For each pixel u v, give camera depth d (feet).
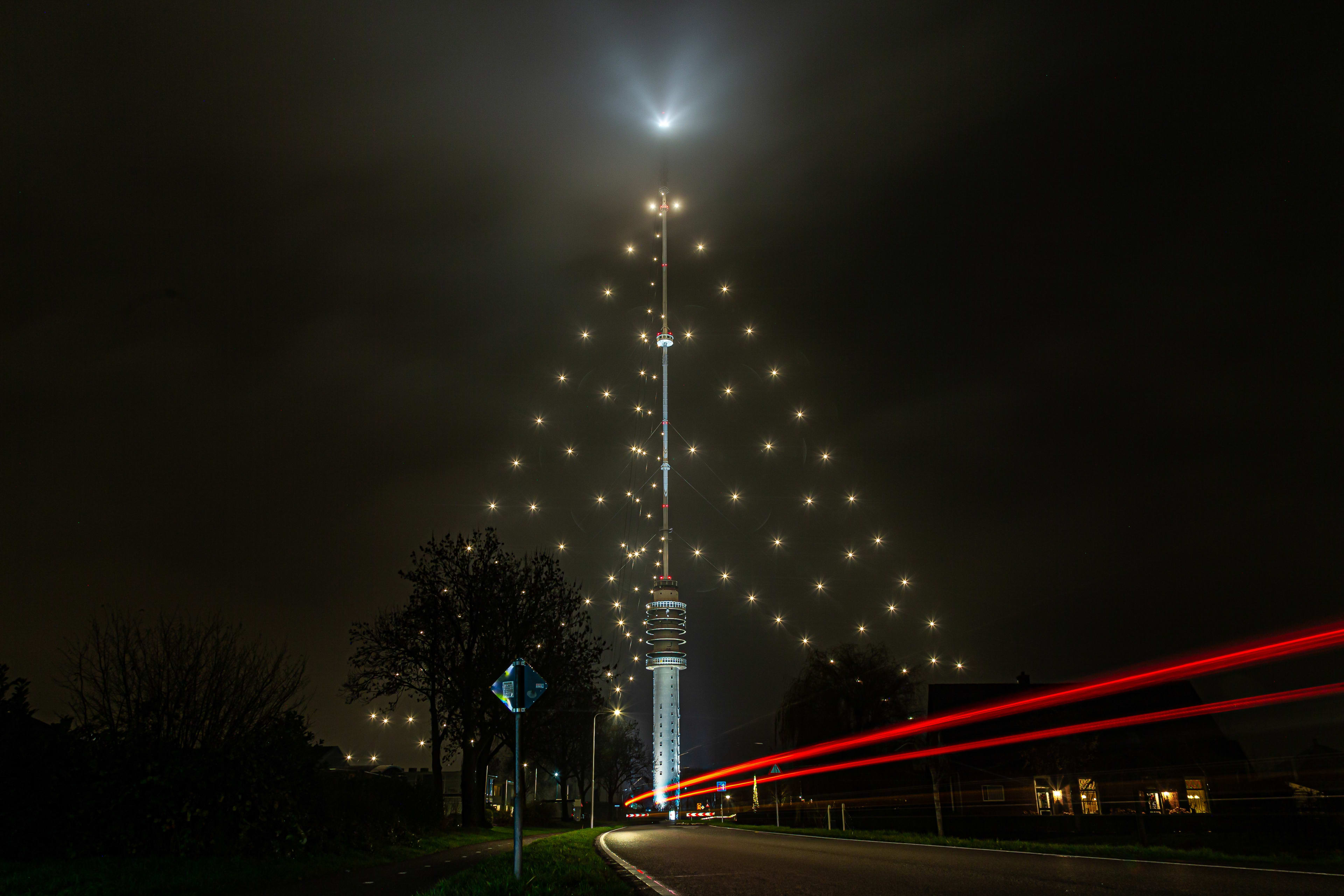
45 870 44.45
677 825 236.02
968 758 172.76
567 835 130.00
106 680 57.98
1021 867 52.37
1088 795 156.04
